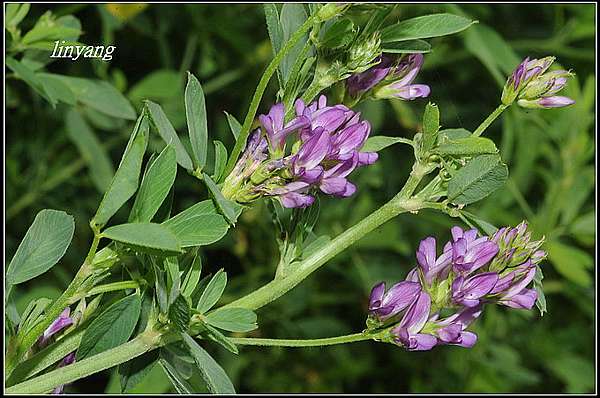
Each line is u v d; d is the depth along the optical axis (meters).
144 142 0.36
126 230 0.36
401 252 0.61
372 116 0.58
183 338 0.37
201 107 0.38
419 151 0.39
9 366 0.38
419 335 0.38
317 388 0.66
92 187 0.61
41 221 0.38
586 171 0.57
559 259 0.56
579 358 0.65
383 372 0.67
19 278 0.38
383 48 0.39
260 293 0.39
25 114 0.57
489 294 0.38
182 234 0.37
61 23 0.46
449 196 0.38
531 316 0.63
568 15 0.67
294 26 0.40
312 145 0.37
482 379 0.64
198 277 0.38
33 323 0.38
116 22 0.52
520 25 0.68
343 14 0.38
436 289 0.38
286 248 0.39
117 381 0.47
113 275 0.49
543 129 0.57
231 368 0.62
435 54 0.63
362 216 0.61
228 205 0.37
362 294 0.64
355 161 0.38
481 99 0.68
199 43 0.62
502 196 0.59
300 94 0.40
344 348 0.66
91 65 0.53
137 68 0.62
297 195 0.38
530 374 0.61
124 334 0.38
